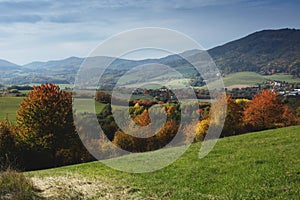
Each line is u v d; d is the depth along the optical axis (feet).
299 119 134.41
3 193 38.37
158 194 39.99
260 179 42.24
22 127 107.55
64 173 56.65
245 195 37.01
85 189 42.47
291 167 46.21
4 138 105.81
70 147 104.06
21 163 105.09
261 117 133.39
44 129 105.91
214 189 40.29
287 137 72.13
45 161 106.52
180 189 41.50
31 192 39.32
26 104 107.34
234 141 75.20
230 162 53.83
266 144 67.00
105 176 51.31
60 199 37.99
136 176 50.44
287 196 35.42
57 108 106.32
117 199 38.37
